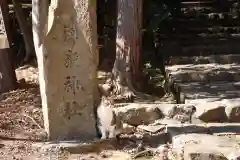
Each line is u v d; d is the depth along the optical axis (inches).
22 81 419.2
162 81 420.5
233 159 218.8
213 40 486.0
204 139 249.6
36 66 473.4
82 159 246.8
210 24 545.3
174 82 382.9
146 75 430.6
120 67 370.0
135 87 375.9
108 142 266.7
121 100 356.5
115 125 278.4
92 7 260.5
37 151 256.1
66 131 269.3
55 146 256.5
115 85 367.9
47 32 254.5
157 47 499.5
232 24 539.8
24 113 328.5
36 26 255.3
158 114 307.3
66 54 260.7
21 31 508.7
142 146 263.6
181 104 317.1
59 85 263.1
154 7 577.0
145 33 522.3
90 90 268.7
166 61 436.8
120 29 370.6
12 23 542.3
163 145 261.6
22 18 495.2
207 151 224.4
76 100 267.4
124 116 302.8
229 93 349.1
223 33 512.1
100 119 274.2
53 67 259.6
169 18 568.7
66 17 257.1
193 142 243.0
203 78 387.9
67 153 254.7
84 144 259.4
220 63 434.6
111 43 511.8
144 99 362.3
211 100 326.3
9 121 310.5
